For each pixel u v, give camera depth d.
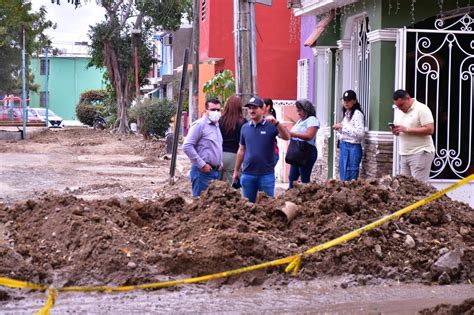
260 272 10.77
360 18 19.17
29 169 27.39
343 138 17.27
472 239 12.26
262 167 14.09
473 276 11.10
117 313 9.29
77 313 9.27
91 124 76.31
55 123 71.69
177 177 24.48
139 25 54.56
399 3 16.86
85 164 29.98
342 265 11.16
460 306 9.00
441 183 16.72
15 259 10.48
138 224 12.40
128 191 21.45
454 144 16.81
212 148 14.49
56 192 20.59
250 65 16.69
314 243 11.61
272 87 31.78
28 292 10.05
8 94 62.91
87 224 11.45
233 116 14.99
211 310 9.48
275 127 14.16
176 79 54.78
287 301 9.91
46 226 11.91
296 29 31.58
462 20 16.77
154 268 10.73
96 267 10.62
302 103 16.36
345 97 17.17
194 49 29.92
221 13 33.38
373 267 11.19
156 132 46.03
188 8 53.91
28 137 46.62
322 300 9.98
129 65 54.75
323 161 21.34
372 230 11.62
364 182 13.24
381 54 16.95
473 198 16.80
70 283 10.43
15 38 54.00
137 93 51.44
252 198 14.22
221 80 26.83
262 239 11.25
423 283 10.90
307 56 27.30
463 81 16.80
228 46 33.50
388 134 16.94
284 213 12.16
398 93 15.31
